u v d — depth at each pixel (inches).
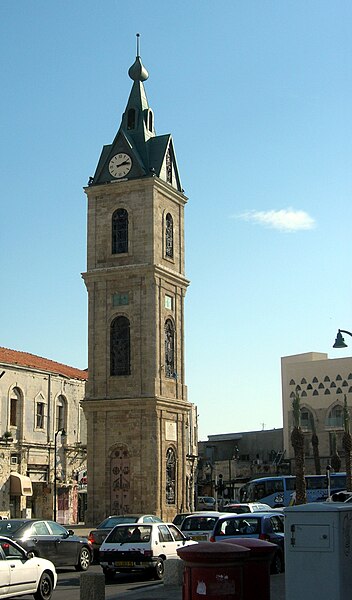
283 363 5757.9
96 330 2795.3
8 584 1016.9
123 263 2797.7
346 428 3720.5
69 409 3063.5
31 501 2856.8
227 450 6240.2
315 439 4126.5
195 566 624.7
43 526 1440.7
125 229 2829.7
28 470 2815.0
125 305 2770.7
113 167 2864.2
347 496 1731.1
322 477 3235.7
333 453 4552.2
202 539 1545.3
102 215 2861.7
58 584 1301.7
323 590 693.9
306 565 702.5
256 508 1951.3
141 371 2706.7
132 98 2974.9
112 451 2701.8
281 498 3186.5
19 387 2802.7
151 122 2982.3
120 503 2657.5
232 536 1338.6
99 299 2812.5
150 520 1621.6
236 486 5295.3
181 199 2977.4
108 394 2738.7
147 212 2792.8
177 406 2787.9
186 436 2864.2
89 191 2874.0
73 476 3046.3
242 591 629.9
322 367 5472.4
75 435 3088.1
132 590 1195.9
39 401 2901.1
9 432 2709.2
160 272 2768.2
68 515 2989.7
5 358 2824.8
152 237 2770.7
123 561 1353.3
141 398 2664.9
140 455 2655.0
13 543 1079.6
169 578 1224.2
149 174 2792.8
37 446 2859.3
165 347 2792.8
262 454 6082.7
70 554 1469.0
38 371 2896.2
